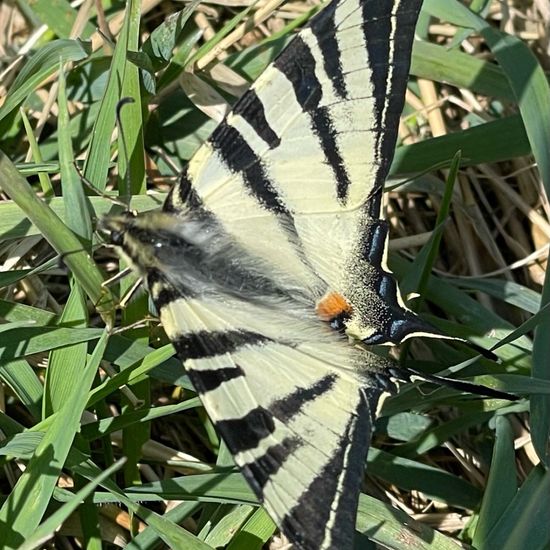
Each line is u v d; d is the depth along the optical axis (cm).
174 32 29
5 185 26
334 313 25
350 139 25
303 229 26
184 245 25
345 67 25
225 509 27
